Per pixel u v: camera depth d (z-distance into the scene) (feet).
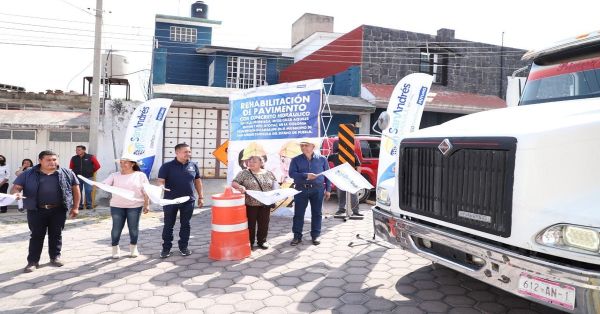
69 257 18.06
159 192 16.30
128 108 39.91
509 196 9.10
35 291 13.94
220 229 17.71
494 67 59.93
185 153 17.92
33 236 16.31
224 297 13.32
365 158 32.17
